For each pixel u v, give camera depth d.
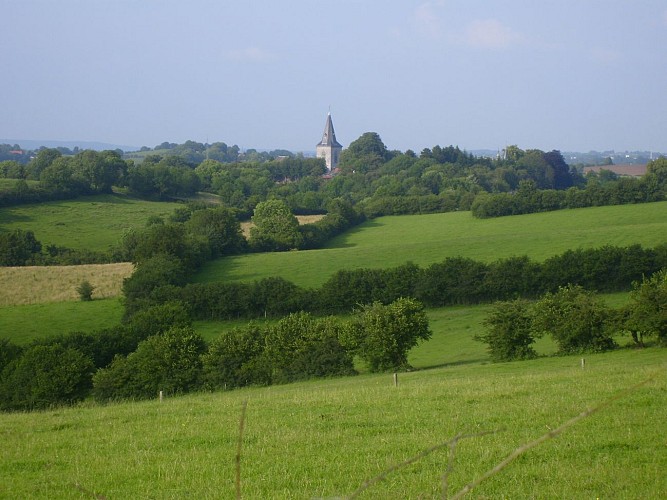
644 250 86.62
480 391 30.00
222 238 117.81
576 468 17.22
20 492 17.77
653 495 14.96
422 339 61.38
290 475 18.00
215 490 17.14
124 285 86.25
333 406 28.42
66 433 25.88
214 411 29.30
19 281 94.88
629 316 57.34
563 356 57.59
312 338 58.78
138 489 17.62
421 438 21.36
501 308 59.56
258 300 82.38
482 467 17.69
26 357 51.62
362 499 15.55
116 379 51.50
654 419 21.89
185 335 56.06
